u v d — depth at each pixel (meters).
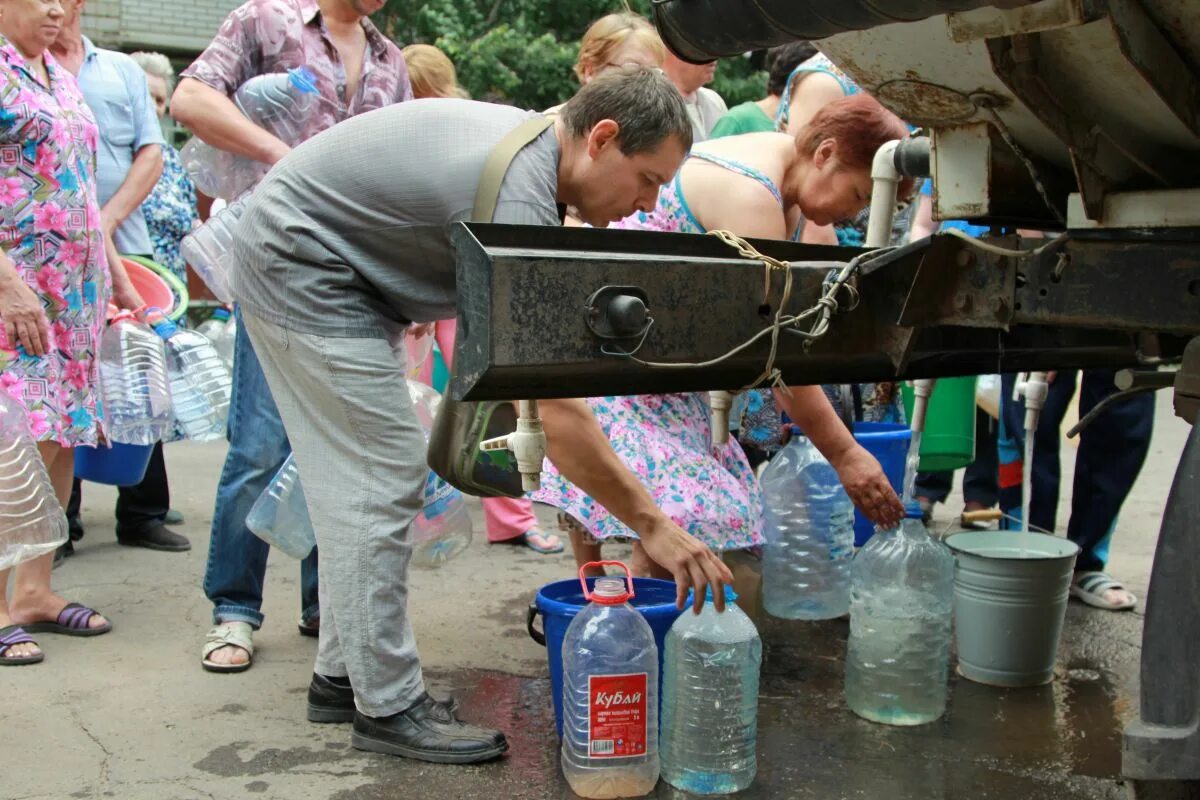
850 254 2.19
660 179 2.38
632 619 2.43
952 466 4.05
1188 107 1.81
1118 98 1.85
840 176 2.98
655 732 2.46
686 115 2.37
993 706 2.99
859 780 2.53
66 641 3.36
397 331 2.58
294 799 2.40
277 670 3.17
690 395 3.08
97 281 3.44
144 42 12.45
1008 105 1.99
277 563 4.31
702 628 2.49
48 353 3.23
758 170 2.97
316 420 2.51
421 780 2.49
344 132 2.43
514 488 2.52
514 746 2.67
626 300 1.63
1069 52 1.81
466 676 3.12
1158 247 1.84
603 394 1.77
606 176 2.35
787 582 3.69
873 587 2.86
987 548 3.30
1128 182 1.97
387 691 2.59
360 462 2.50
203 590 3.54
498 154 2.29
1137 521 5.13
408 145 2.36
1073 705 3.00
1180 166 2.00
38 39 3.31
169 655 3.26
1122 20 1.67
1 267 3.12
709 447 3.12
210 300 8.48
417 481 2.55
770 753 2.67
